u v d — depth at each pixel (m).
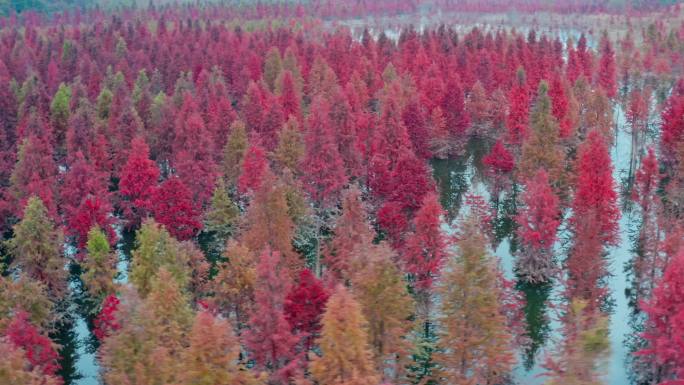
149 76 141.50
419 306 59.09
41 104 109.81
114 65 147.62
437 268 59.47
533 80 123.00
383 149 85.62
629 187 94.69
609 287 68.06
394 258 65.19
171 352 42.78
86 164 78.06
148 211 78.62
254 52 145.50
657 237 63.97
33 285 54.34
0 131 97.81
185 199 71.75
